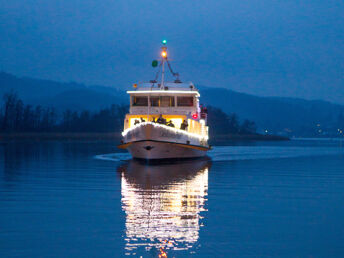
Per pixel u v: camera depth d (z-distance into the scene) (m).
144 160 54.41
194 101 62.12
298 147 132.62
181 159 59.50
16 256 15.05
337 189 32.03
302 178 39.66
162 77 64.12
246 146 140.50
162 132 51.66
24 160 60.22
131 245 16.25
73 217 20.95
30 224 19.52
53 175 40.28
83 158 65.56
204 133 73.31
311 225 19.84
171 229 18.62
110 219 20.48
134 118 60.03
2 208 23.28
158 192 29.53
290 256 15.31
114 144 134.88
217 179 38.19
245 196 28.12
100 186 32.47
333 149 115.25
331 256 15.38
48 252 15.46
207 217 21.16
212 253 15.42
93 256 15.02
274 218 21.22
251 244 16.62
